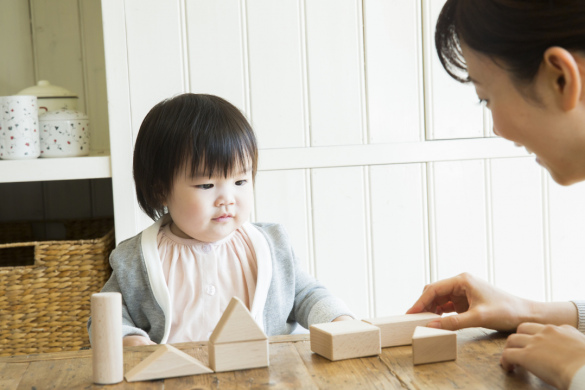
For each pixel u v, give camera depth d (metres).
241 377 0.70
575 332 0.72
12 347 1.62
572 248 1.90
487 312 0.84
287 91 1.72
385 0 1.75
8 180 1.62
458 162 1.82
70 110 1.72
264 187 1.74
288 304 1.27
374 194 1.78
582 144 0.72
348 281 1.78
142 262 1.22
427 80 1.78
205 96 1.26
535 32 0.68
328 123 1.75
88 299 1.65
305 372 0.71
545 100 0.71
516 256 1.87
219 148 1.17
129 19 1.64
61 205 2.07
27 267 1.62
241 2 1.69
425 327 0.77
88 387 0.69
